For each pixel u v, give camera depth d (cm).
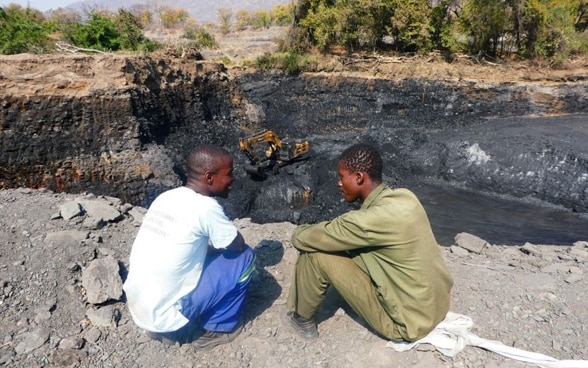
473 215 1134
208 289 253
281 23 3681
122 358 266
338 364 262
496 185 1295
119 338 281
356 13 2120
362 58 2155
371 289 247
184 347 275
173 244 235
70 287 320
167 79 1534
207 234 244
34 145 1173
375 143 1562
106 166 1239
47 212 423
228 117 1827
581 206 1148
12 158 1152
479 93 1939
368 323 262
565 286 338
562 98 1852
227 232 250
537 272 367
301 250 253
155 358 267
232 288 260
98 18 1898
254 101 1939
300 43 2289
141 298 242
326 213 1208
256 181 1354
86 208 428
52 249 354
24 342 270
